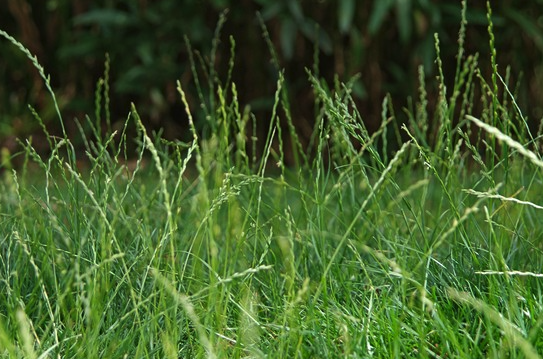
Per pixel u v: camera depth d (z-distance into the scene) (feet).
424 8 16.05
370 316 5.42
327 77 17.39
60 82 18.63
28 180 12.54
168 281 5.37
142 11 17.02
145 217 6.10
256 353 4.97
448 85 16.87
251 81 17.30
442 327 5.01
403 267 5.69
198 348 5.13
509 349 4.83
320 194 7.11
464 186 7.79
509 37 16.84
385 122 6.42
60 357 5.04
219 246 6.98
